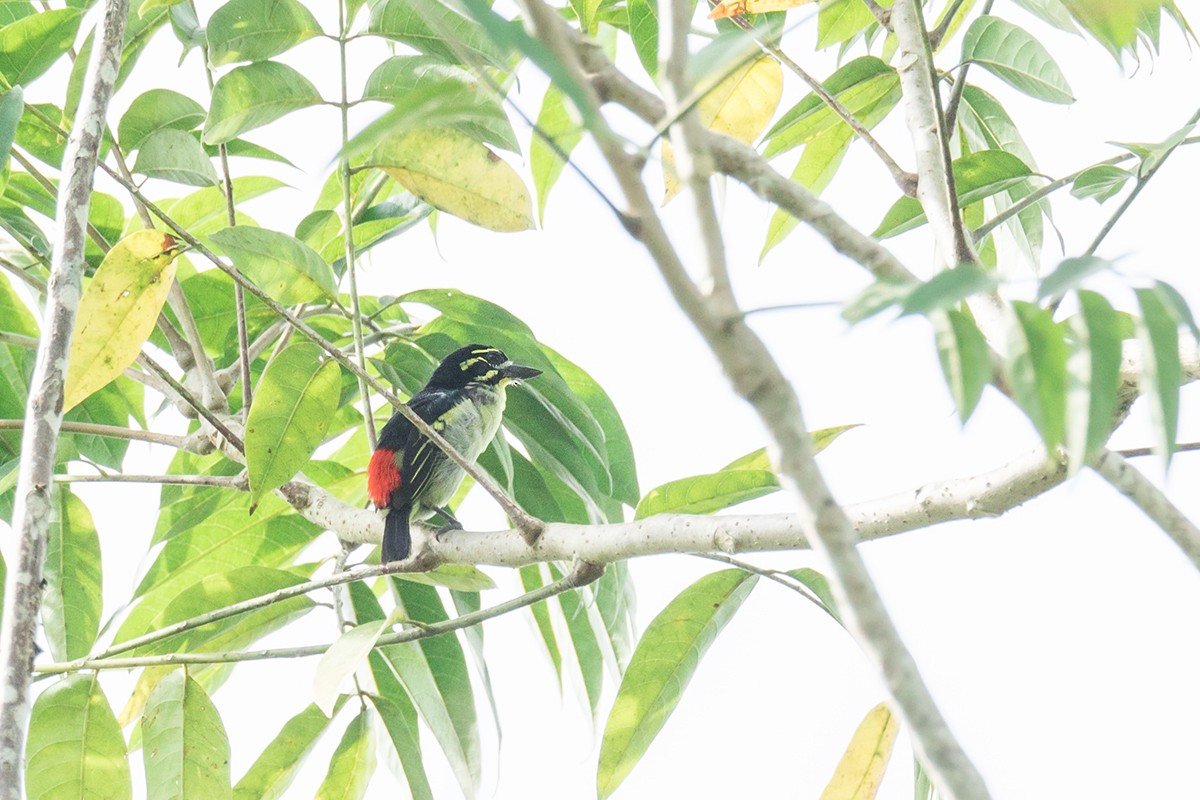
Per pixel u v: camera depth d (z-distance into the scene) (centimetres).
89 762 727
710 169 329
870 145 662
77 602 903
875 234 773
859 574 315
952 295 282
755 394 316
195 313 924
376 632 652
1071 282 290
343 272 971
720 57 332
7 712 500
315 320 971
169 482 817
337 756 812
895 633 313
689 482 684
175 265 701
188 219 991
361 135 308
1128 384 486
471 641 845
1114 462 371
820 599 682
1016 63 778
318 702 619
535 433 883
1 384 971
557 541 658
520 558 693
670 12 338
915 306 280
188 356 903
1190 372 459
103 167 693
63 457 936
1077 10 594
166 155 841
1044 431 305
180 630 723
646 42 804
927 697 312
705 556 683
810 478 316
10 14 938
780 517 568
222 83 800
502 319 906
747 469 700
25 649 515
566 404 882
